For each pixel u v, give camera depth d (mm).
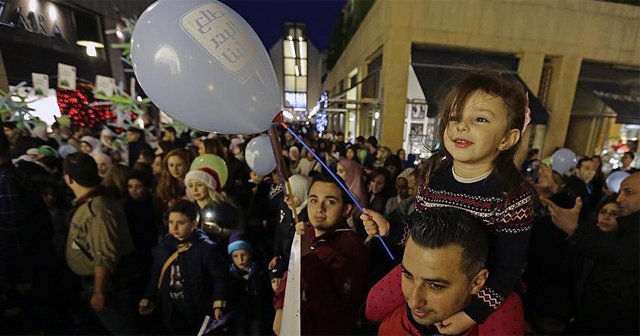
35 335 2082
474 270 750
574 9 6758
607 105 7023
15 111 3289
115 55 6676
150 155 3920
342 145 7340
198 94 985
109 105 5867
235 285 2113
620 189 1569
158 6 971
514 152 939
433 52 6898
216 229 2328
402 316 958
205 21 958
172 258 1862
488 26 6723
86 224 1927
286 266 2010
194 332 1897
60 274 2188
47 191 2641
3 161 1893
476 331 904
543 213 2148
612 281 1539
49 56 3258
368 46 8430
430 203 1054
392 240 1267
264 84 1103
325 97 10883
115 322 2023
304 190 2334
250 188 3623
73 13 3840
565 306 2061
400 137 6988
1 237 1858
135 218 2461
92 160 2029
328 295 1238
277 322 1387
